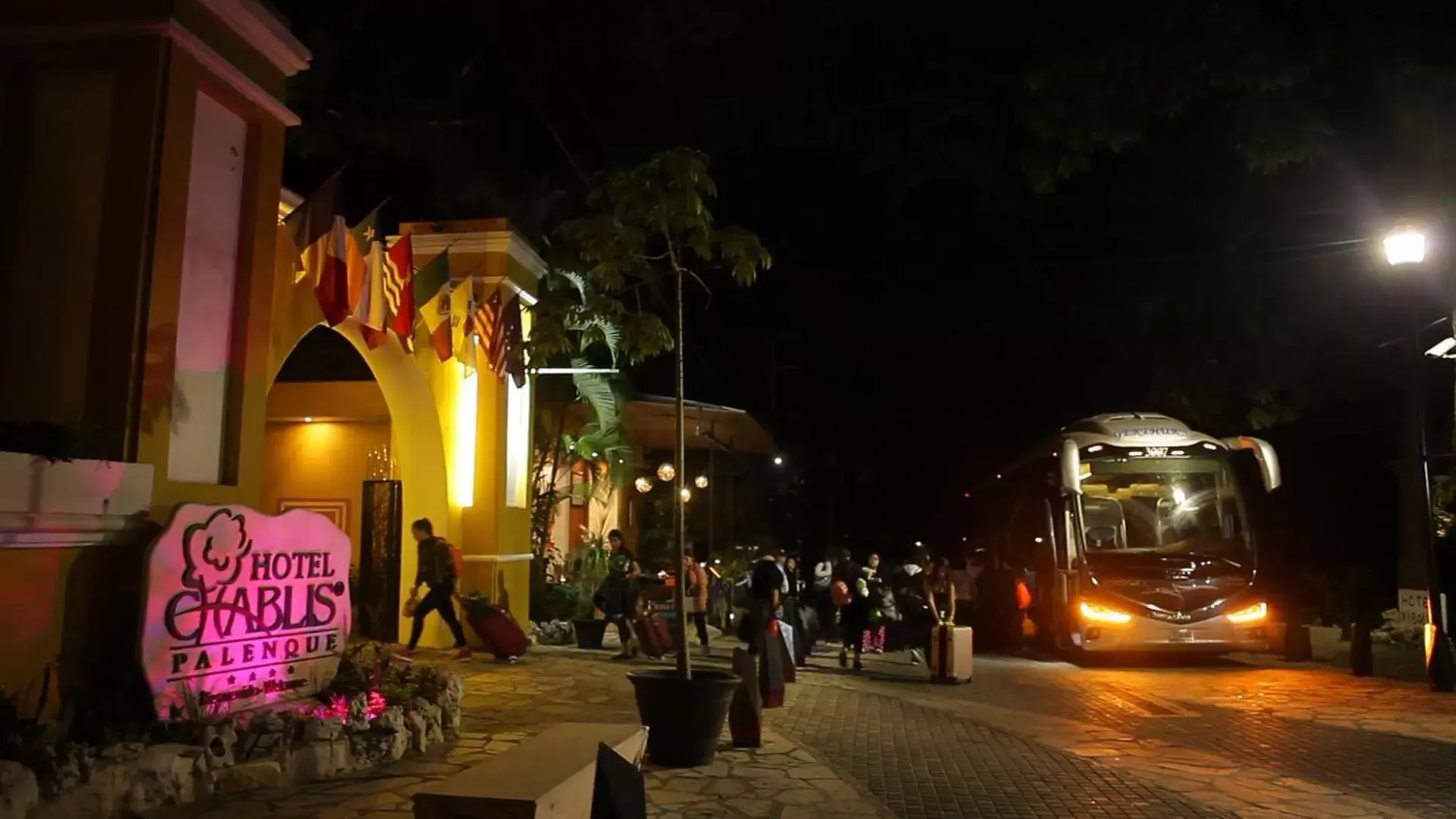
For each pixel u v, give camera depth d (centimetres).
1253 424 1995
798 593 1650
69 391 755
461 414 1494
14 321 764
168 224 754
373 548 1435
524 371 1442
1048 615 1786
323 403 1580
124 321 733
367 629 1425
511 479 1549
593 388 1727
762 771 805
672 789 747
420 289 1241
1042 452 1833
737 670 897
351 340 1290
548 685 1176
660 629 1481
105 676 687
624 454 1750
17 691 630
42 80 784
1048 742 967
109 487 679
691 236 840
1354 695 1292
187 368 794
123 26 753
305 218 977
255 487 843
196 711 698
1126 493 1650
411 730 793
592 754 549
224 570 735
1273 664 1641
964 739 972
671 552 2414
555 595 1759
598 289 951
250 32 838
